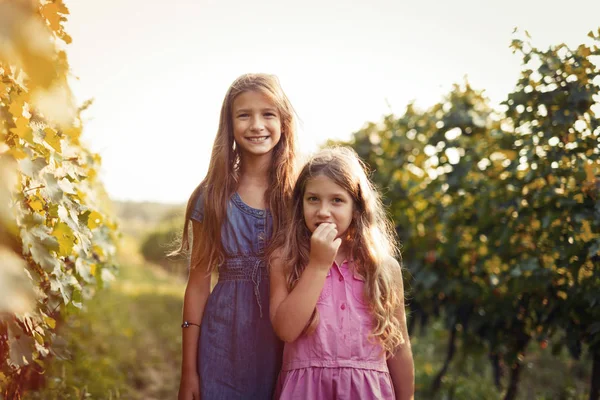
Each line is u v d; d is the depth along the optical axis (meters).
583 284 3.53
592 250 3.25
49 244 1.88
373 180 5.39
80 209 2.62
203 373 2.66
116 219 4.77
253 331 2.63
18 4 1.21
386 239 2.76
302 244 2.51
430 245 4.79
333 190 2.43
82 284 3.47
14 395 2.42
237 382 2.62
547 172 3.74
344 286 2.46
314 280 2.32
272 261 2.50
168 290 18.34
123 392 5.22
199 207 2.77
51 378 3.69
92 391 4.57
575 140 3.61
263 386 2.62
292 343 2.39
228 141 2.77
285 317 2.31
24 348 1.83
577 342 3.68
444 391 5.46
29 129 1.77
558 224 3.71
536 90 3.73
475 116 4.89
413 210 5.08
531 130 3.86
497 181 4.29
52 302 3.04
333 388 2.31
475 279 4.47
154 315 11.86
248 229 2.70
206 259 2.74
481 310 4.43
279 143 2.80
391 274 2.52
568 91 3.62
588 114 3.57
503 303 4.20
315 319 2.35
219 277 2.74
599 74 3.53
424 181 5.17
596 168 3.45
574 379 5.72
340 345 2.35
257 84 2.71
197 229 2.77
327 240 2.33
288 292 2.46
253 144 2.69
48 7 2.01
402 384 2.52
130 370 6.49
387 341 2.43
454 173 4.59
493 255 4.28
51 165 2.23
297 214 2.54
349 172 2.46
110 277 4.29
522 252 4.01
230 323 2.65
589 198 3.46
